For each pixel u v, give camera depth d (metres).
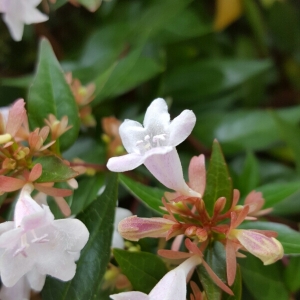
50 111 0.11
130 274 0.09
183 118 0.08
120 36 0.18
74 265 0.08
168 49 0.19
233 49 0.20
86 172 0.12
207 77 0.18
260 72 0.18
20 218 0.08
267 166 0.16
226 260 0.08
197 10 0.19
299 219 0.15
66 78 0.12
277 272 0.11
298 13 0.20
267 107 0.19
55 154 0.10
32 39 0.20
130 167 0.08
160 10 0.18
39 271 0.08
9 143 0.09
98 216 0.09
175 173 0.08
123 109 0.17
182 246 0.11
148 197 0.10
